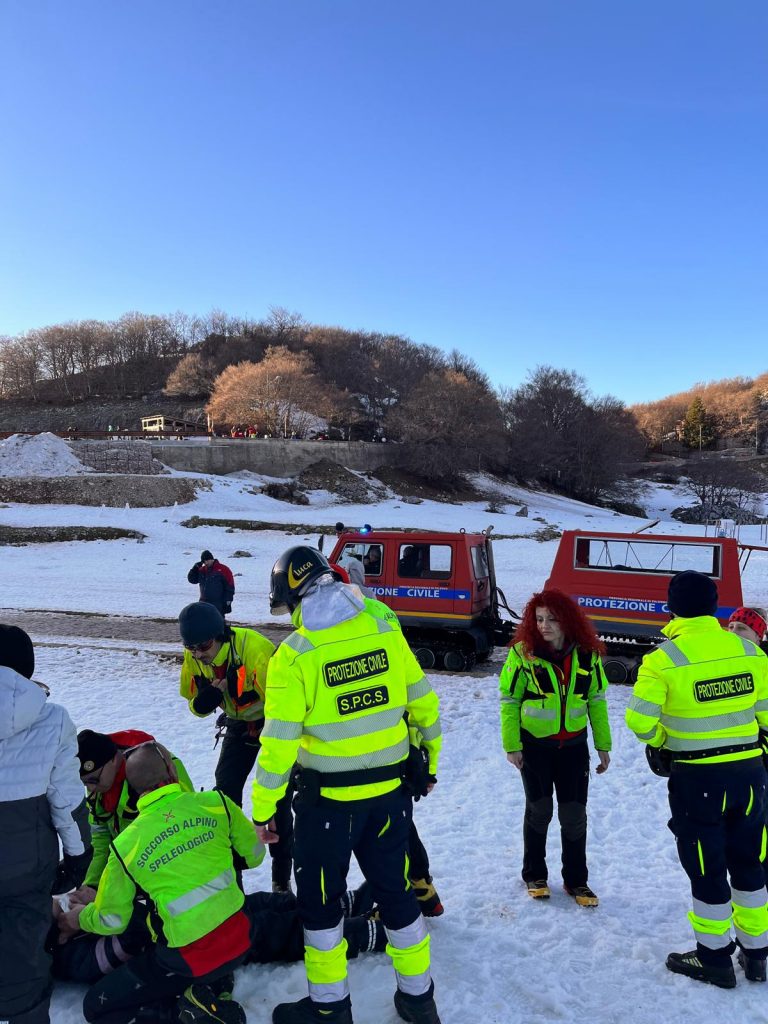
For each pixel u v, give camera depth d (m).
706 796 3.38
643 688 3.47
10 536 29.05
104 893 2.98
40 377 111.69
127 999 2.91
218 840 3.09
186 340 123.19
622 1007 3.17
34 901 2.82
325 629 2.87
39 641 13.05
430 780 3.05
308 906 2.87
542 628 3.99
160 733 7.70
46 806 2.88
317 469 52.56
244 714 4.13
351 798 2.82
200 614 4.00
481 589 11.76
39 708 2.84
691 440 114.56
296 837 2.90
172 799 3.10
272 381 64.62
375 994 3.26
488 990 3.28
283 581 2.97
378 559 11.73
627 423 83.44
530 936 3.75
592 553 11.08
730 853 3.48
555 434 72.25
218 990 3.04
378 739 2.86
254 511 39.78
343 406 76.38
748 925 3.42
